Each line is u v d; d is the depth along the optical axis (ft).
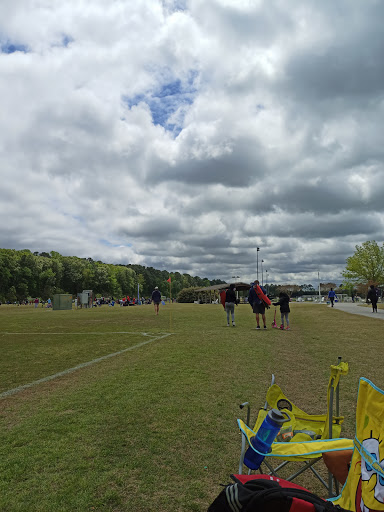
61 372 27.61
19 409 19.03
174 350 36.22
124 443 14.64
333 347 37.58
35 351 37.68
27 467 12.75
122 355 34.35
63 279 422.82
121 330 56.70
